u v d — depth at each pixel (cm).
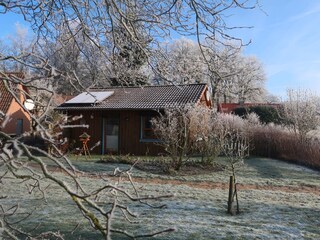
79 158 1892
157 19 422
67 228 668
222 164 1661
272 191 1137
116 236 623
